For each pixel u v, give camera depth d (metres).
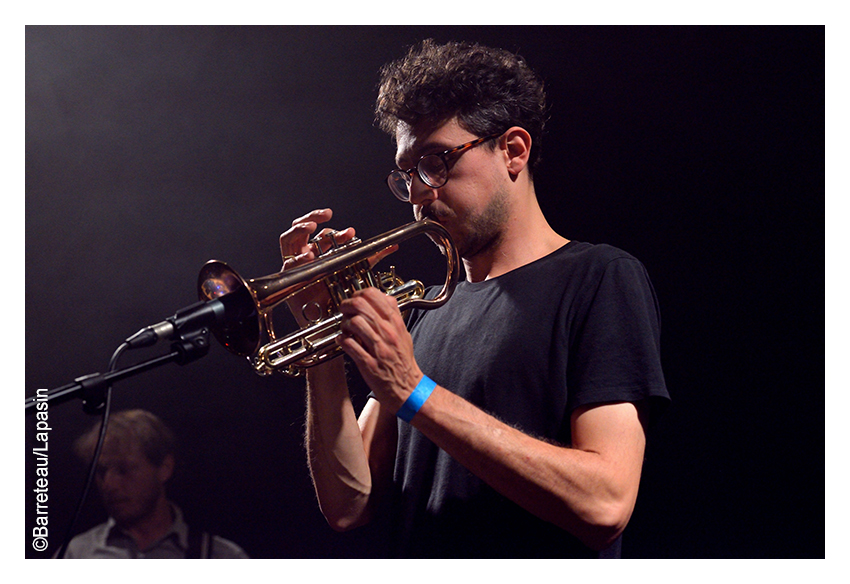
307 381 1.73
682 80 3.17
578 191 3.21
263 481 3.46
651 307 1.49
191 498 3.41
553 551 1.45
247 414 3.51
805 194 2.97
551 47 3.29
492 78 1.65
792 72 3.02
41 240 3.63
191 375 3.53
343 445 1.68
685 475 2.97
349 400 1.73
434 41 3.48
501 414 1.48
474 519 1.50
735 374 2.98
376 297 1.31
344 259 1.52
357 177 3.60
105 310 3.61
